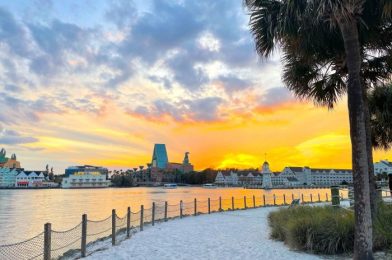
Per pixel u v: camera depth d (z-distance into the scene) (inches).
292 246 467.5
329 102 530.6
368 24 414.0
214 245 526.0
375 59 516.4
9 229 1136.8
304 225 460.8
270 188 6569.9
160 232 684.7
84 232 470.9
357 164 340.8
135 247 520.1
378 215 444.5
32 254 609.9
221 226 772.0
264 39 394.6
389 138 713.0
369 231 332.8
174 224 824.9
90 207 2244.1
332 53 467.8
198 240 578.2
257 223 823.7
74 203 2812.5
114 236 555.2
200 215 1074.1
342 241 424.2
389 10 347.6
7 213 1829.5
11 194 5428.2
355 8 339.6
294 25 376.5
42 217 1581.0
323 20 367.2
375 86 557.3
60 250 634.2
